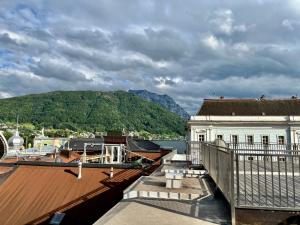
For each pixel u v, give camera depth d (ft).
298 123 128.26
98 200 52.29
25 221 47.96
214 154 27.43
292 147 80.12
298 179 31.50
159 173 38.73
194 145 52.90
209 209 20.57
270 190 24.97
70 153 111.45
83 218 47.39
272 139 130.21
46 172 62.90
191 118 136.36
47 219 48.11
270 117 131.95
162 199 23.88
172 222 17.30
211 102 147.84
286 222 17.22
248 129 132.16
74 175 60.90
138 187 27.61
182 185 28.96
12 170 64.44
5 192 56.59
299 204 18.67
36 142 268.21
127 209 20.13
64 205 51.47
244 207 17.65
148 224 16.84
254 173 35.96
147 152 120.47
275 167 41.78
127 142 131.85
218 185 24.21
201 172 35.88
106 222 17.15
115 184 56.95
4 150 71.67
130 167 62.95
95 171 62.39
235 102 147.02
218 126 134.10
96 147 161.48
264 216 17.46
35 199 53.78
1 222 48.08
